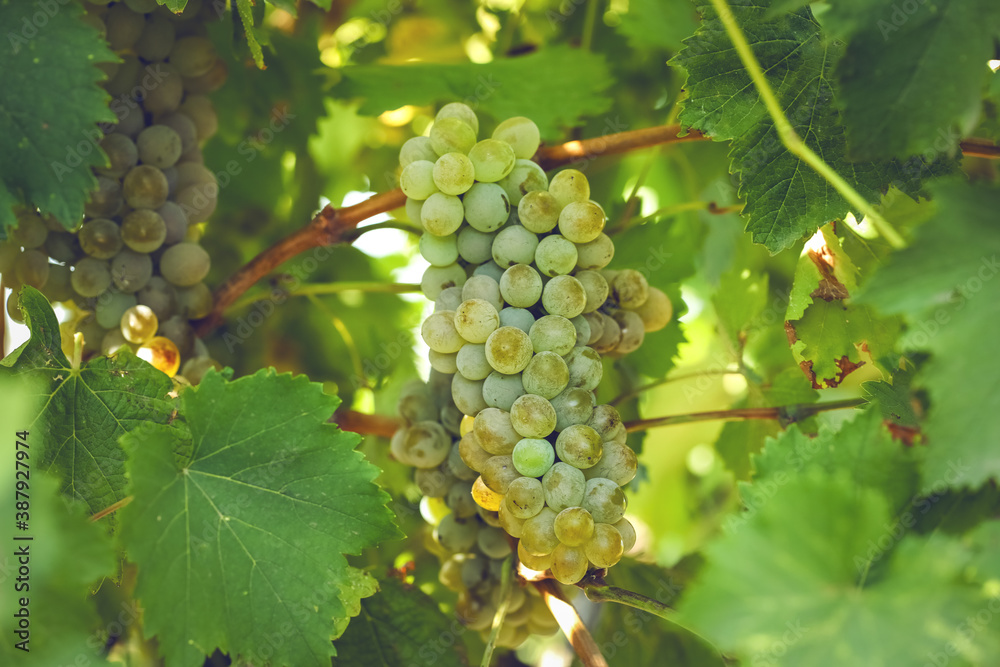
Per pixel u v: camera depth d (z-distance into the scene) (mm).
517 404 413
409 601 503
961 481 365
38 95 422
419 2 699
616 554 404
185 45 496
